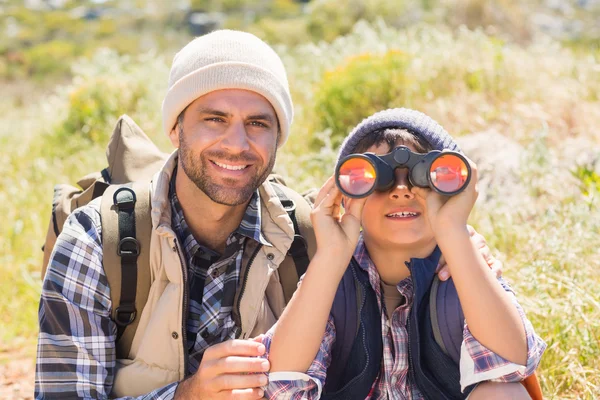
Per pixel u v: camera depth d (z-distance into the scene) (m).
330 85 7.09
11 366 4.23
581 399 2.94
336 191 2.27
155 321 2.37
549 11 29.25
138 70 9.41
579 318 3.16
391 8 20.05
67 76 35.59
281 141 2.63
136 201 2.45
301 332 2.18
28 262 5.41
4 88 22.62
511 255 3.87
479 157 5.02
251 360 2.18
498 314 2.14
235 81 2.38
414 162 2.21
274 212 2.55
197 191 2.46
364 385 2.33
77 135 8.17
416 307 2.27
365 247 2.45
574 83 6.67
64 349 2.33
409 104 6.64
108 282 2.38
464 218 2.21
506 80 6.85
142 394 2.39
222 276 2.51
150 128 7.39
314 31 21.81
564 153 5.01
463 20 15.20
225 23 58.84
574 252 3.46
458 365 2.31
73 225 2.43
